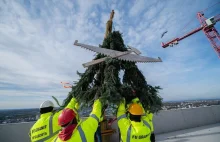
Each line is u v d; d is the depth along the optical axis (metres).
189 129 6.78
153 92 2.71
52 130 2.16
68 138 1.55
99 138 3.04
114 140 5.05
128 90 2.38
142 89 2.58
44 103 2.37
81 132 1.61
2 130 3.90
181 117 7.04
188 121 7.13
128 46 2.84
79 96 2.48
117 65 2.62
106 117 3.99
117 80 2.49
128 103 2.23
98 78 2.77
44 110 2.32
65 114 1.65
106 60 2.38
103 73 2.71
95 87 2.52
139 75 2.81
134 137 1.83
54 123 2.19
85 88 2.71
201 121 7.46
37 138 2.15
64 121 1.60
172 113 6.90
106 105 2.20
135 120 1.94
